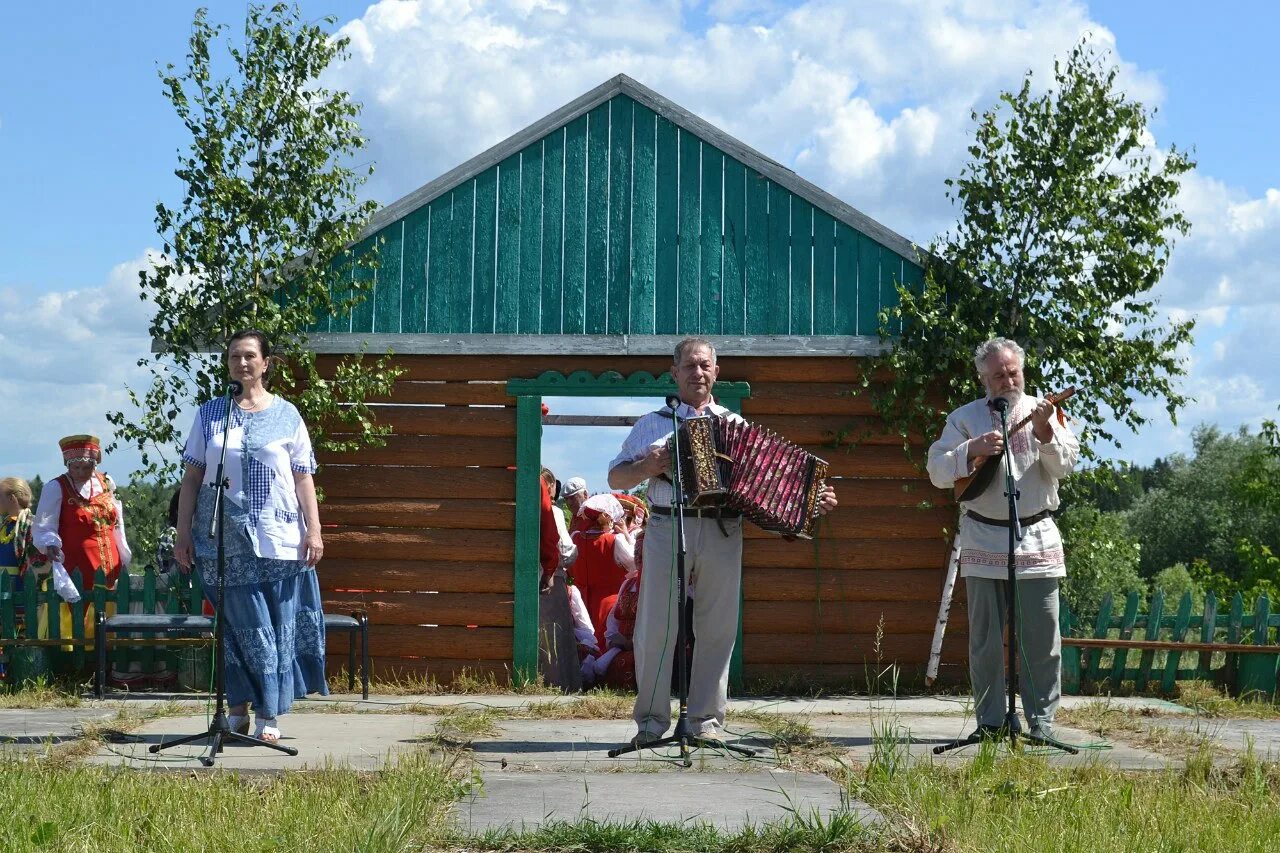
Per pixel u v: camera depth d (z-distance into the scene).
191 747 6.66
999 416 6.80
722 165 10.77
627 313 10.70
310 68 10.70
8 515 10.62
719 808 5.03
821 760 6.36
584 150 10.78
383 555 10.61
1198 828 4.55
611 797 5.27
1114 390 10.46
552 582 10.72
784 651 10.53
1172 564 48.31
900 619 10.58
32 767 5.61
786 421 10.71
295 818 4.51
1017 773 5.57
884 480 10.69
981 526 6.81
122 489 10.95
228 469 6.70
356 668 10.48
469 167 10.73
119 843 4.27
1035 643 6.78
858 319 10.67
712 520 6.61
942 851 4.34
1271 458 27.66
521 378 10.73
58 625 10.17
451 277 10.73
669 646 6.66
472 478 10.66
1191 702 9.58
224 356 10.48
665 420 6.68
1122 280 10.46
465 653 10.50
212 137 10.46
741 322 10.69
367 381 10.48
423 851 4.30
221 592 6.42
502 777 5.79
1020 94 10.79
